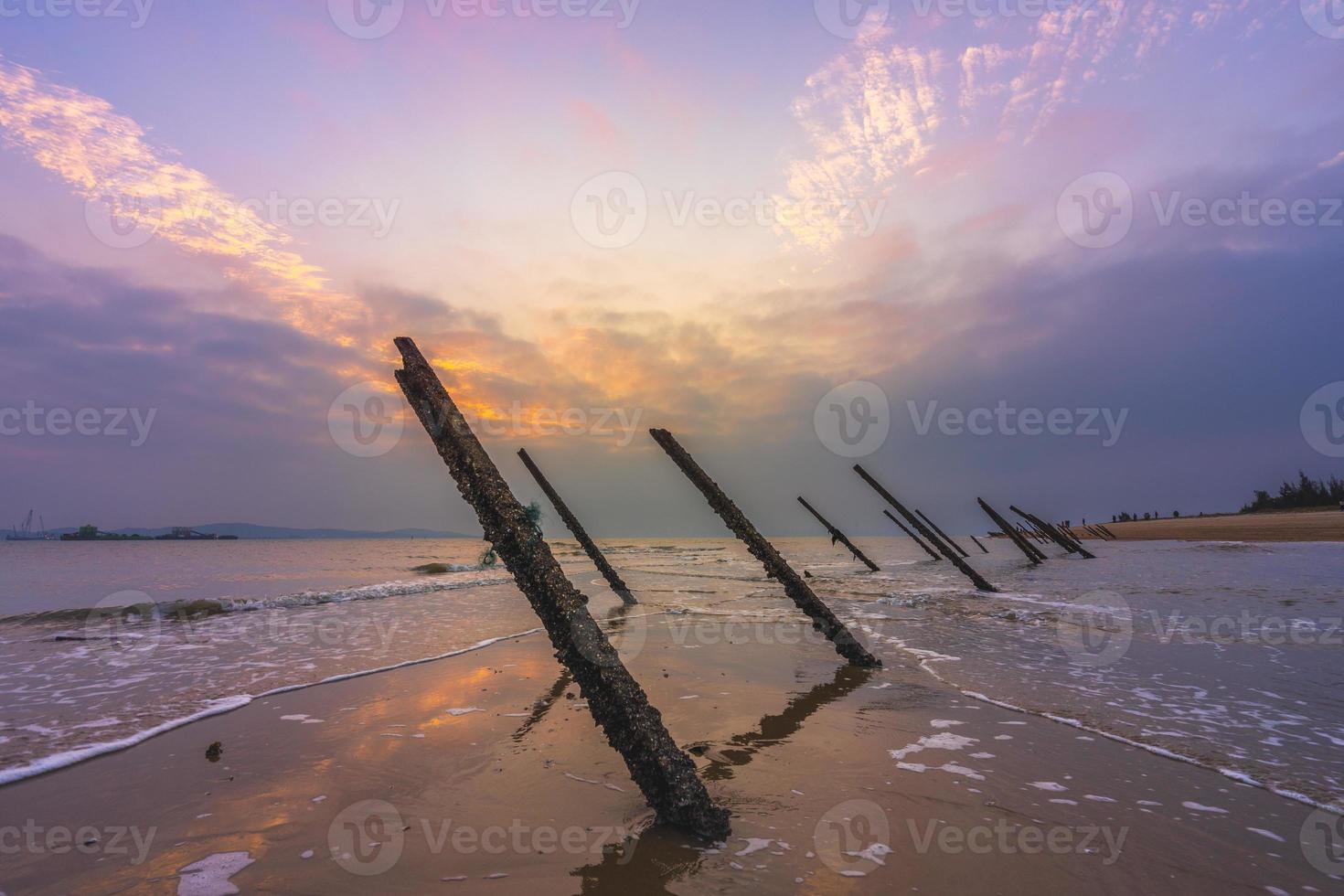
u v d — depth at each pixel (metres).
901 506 22.58
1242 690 6.30
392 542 109.06
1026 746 4.68
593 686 3.55
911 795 3.80
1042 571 22.22
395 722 5.19
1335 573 17.53
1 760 4.22
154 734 4.85
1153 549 34.41
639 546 90.56
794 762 4.33
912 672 7.16
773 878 2.87
